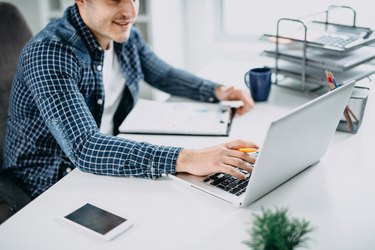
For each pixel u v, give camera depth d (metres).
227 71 2.01
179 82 1.81
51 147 1.52
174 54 2.73
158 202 1.12
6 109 1.64
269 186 1.13
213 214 1.07
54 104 1.31
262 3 2.54
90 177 1.24
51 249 0.97
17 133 1.53
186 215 1.07
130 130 1.48
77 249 0.97
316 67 1.64
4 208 1.46
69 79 1.37
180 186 1.19
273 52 1.74
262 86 1.65
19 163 1.53
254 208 1.09
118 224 1.04
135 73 1.75
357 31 1.72
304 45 1.63
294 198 1.12
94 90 1.52
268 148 1.01
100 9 1.41
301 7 2.36
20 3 2.85
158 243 0.98
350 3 2.03
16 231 1.03
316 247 0.95
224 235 1.00
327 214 1.06
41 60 1.36
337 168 1.25
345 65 1.56
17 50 1.70
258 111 1.61
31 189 1.51
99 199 1.14
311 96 1.70
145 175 1.22
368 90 1.49
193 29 2.70
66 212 1.09
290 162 1.13
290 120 1.02
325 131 1.19
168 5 2.62
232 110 1.63
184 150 1.23
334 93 1.13
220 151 1.21
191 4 2.64
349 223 1.03
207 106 1.66
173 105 1.66
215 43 2.70
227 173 1.17
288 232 0.78
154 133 1.48
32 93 1.38
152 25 2.59
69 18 1.50
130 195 1.15
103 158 1.23
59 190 1.18
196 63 2.78
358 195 1.13
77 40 1.44
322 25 1.81
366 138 1.41
